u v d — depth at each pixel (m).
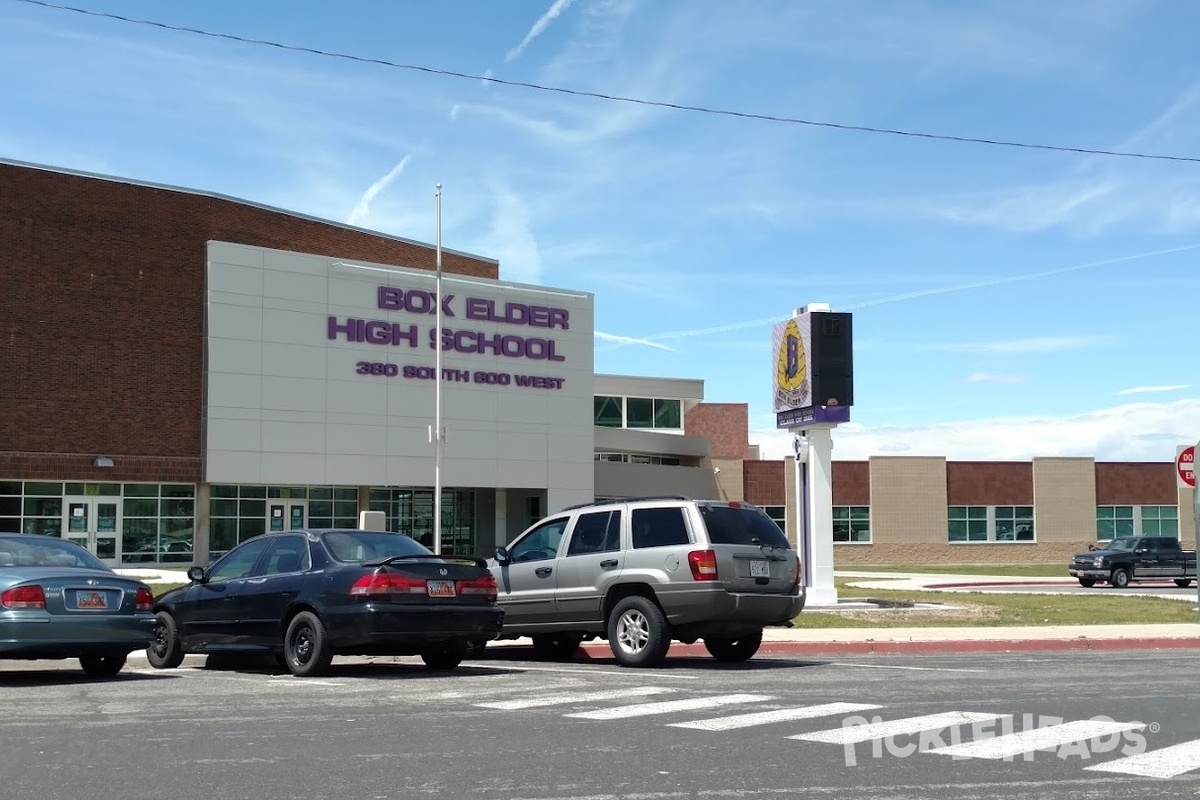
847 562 67.62
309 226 49.38
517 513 54.72
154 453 43.38
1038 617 23.91
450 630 13.96
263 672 15.09
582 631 16.06
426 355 49.56
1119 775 7.89
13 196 41.19
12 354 40.78
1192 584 44.59
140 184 43.91
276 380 45.84
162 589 33.09
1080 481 70.69
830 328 27.58
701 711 10.73
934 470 68.75
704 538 15.05
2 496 40.69
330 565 14.10
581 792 7.34
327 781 7.64
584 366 54.12
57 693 12.16
